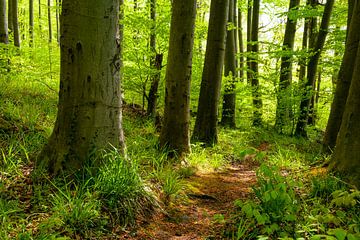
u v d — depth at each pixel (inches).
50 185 153.6
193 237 145.9
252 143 410.3
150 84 398.3
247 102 559.5
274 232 128.4
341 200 112.2
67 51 157.9
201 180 234.2
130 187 157.2
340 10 498.6
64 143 162.1
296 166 263.0
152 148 259.8
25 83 346.3
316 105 674.8
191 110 474.3
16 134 199.5
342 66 267.6
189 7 249.9
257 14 553.3
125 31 361.4
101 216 140.5
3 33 348.5
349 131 185.0
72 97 160.2
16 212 132.9
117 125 170.6
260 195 141.6
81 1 152.9
